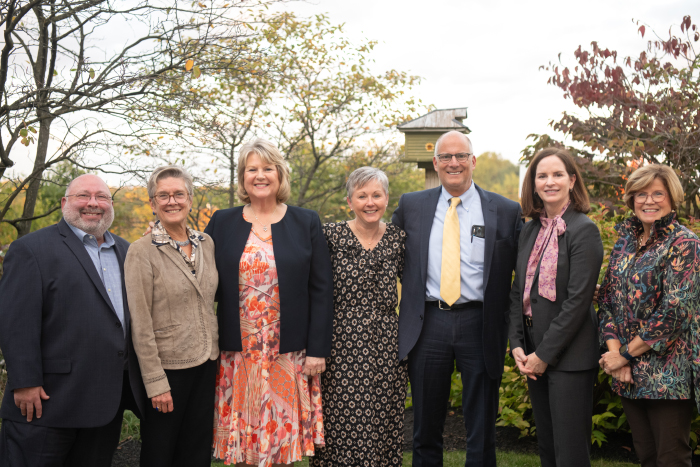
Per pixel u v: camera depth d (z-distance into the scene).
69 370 2.09
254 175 2.46
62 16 3.79
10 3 3.33
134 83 3.77
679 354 2.13
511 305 2.61
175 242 2.31
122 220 7.67
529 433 3.67
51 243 2.16
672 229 2.17
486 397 2.64
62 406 2.06
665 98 5.24
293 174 9.28
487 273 2.63
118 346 2.18
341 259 2.62
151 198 2.31
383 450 2.56
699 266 2.08
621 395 2.31
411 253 2.74
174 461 2.35
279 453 2.39
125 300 2.30
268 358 2.38
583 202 2.42
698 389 2.08
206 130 4.24
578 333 2.35
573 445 2.31
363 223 2.66
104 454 2.23
